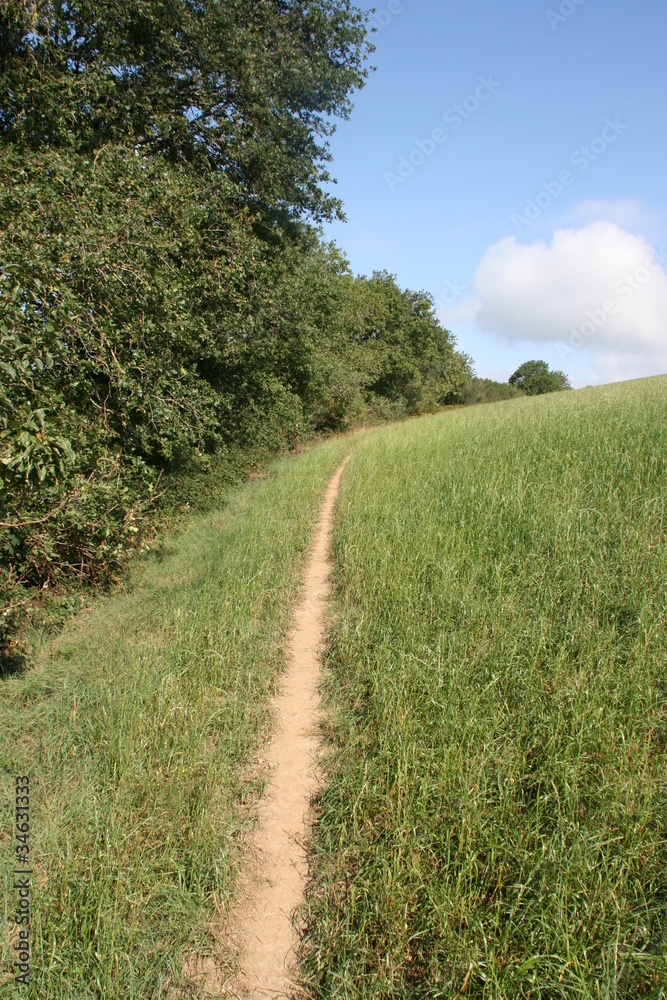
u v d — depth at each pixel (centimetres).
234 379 1482
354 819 317
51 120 952
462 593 530
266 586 689
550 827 288
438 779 320
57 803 345
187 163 1228
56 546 678
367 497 1025
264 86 1259
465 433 1408
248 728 423
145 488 880
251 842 335
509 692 388
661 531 536
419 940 259
